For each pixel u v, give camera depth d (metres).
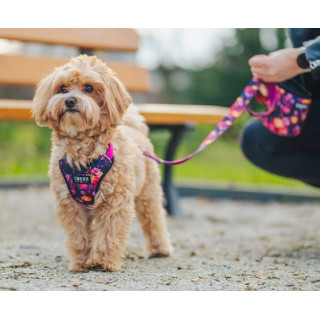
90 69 1.69
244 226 2.37
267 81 1.80
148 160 1.87
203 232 2.24
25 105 2.18
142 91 2.52
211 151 5.19
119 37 2.50
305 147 1.95
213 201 3.03
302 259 1.83
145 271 1.69
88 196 1.67
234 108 1.82
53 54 5.00
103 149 1.67
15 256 1.81
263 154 2.01
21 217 2.44
